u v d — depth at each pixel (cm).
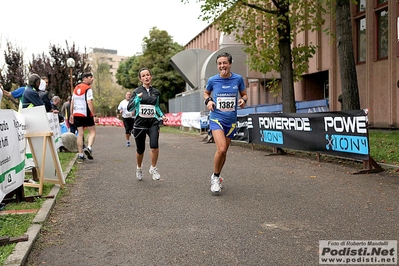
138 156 691
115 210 511
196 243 387
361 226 428
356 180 669
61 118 1361
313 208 503
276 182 670
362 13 1644
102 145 1389
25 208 496
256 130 1118
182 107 2725
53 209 517
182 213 490
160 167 851
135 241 396
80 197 584
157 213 493
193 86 2611
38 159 611
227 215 478
